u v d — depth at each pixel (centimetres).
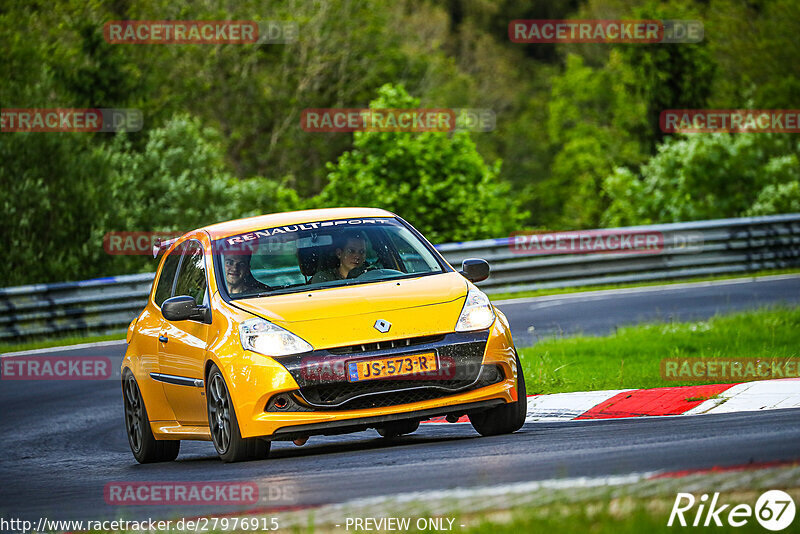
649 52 16875
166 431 3042
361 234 2961
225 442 2661
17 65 11338
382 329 2559
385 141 11069
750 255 7925
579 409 3141
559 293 7356
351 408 2519
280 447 3312
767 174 12888
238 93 18900
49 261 9731
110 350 6047
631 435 2439
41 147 10181
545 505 1599
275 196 12800
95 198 10256
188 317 2800
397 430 2998
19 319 6862
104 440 3781
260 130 19362
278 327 2584
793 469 1739
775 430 2266
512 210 12062
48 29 14338
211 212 11894
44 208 9881
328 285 2808
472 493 1797
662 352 4172
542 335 5297
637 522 1441
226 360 2606
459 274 2883
